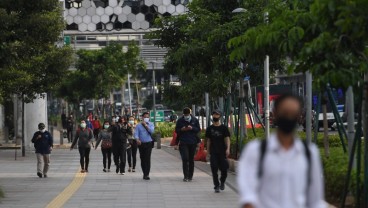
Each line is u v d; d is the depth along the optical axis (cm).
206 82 5675
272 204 1158
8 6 3641
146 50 11444
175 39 5600
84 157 5069
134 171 4966
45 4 3762
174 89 7094
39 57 6119
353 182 2464
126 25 9931
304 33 2158
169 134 10212
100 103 17000
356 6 1872
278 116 1180
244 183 1156
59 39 5928
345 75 1980
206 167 5103
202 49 4619
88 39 12631
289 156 1162
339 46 2011
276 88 8269
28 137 8206
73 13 9850
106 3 9894
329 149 3388
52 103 16300
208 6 4856
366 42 2056
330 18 2016
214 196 3328
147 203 3116
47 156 4612
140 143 4266
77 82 11325
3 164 5931
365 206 2309
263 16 3306
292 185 1162
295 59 2211
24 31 3700
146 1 9888
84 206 3033
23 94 6644
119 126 4825
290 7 2509
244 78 5012
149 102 16288
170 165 5612
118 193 3550
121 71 11156
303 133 4925
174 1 9869
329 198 2720
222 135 3441
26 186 3984
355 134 2362
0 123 10450
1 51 3434
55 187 3919
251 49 2319
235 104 5297
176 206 2994
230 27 4297
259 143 1174
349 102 2773
